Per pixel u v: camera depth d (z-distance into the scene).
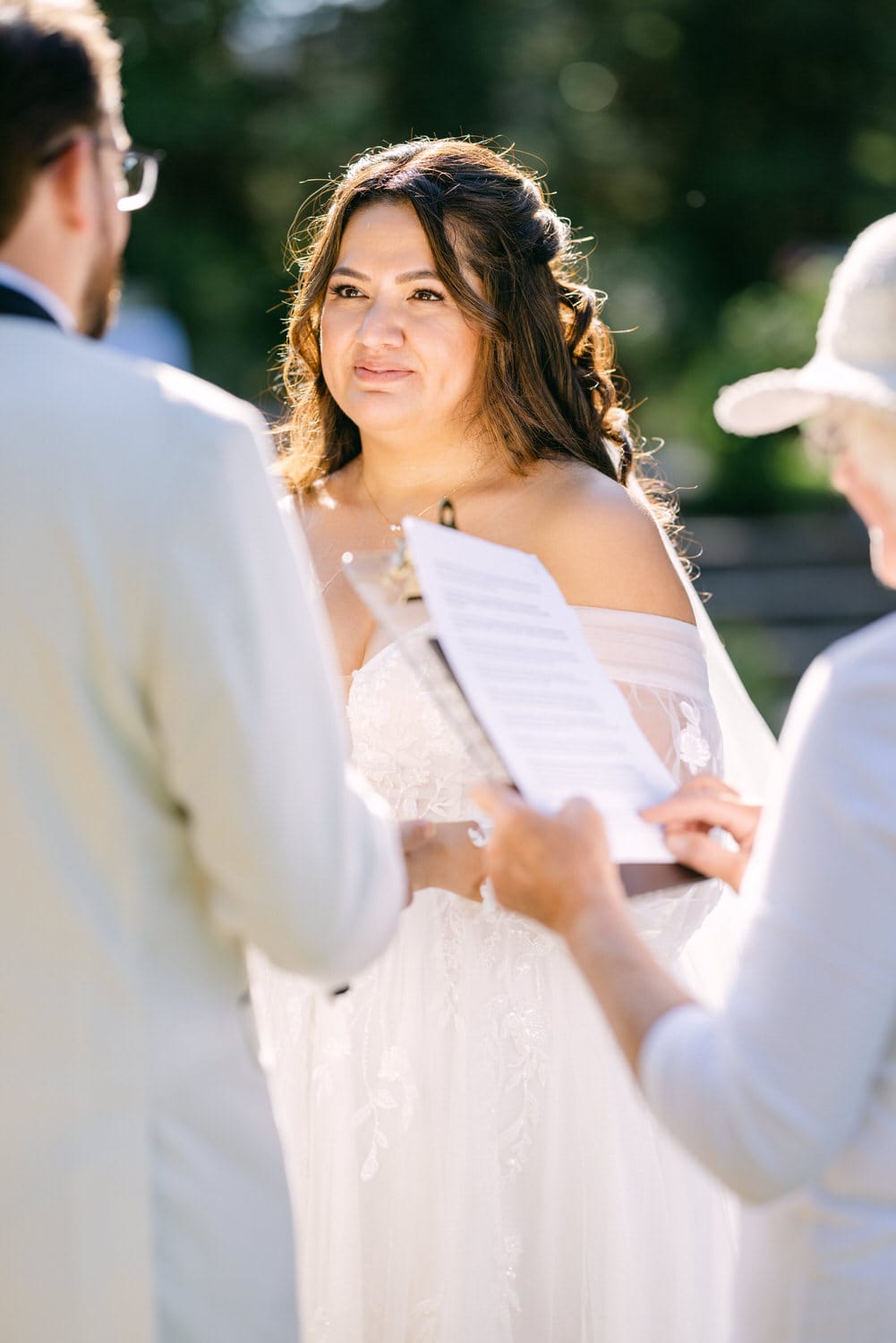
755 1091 1.99
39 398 2.09
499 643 2.59
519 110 20.12
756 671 12.23
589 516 3.52
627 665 3.41
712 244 21.91
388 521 3.75
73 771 2.14
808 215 21.52
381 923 2.32
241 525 2.12
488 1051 3.38
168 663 2.08
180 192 19.89
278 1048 3.49
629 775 2.68
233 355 20.02
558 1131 3.41
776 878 2.03
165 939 2.23
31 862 2.15
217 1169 2.30
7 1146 2.21
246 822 2.12
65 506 2.06
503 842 2.38
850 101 21.48
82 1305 2.20
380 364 3.54
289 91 19.97
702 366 20.16
